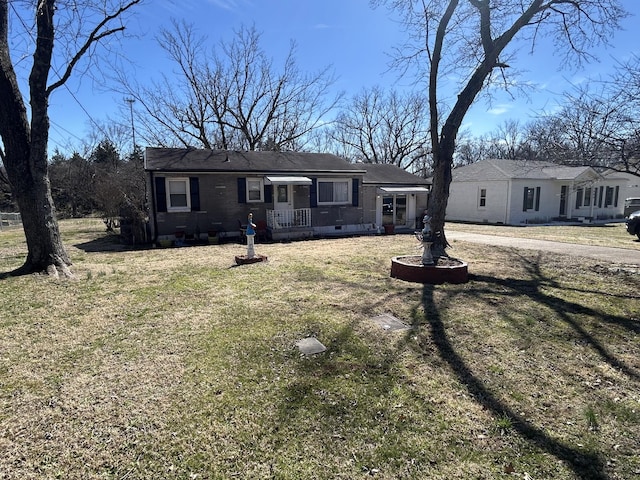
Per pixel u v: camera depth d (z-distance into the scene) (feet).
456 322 16.39
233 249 38.58
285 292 21.13
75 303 19.08
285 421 9.30
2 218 71.46
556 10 29.63
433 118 30.96
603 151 19.99
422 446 8.45
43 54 24.29
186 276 25.25
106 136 103.91
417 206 62.85
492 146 157.89
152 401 10.17
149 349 13.51
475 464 7.93
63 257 27.07
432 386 11.04
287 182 47.32
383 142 116.37
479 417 9.55
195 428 9.04
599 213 83.92
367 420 9.37
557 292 21.39
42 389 10.80
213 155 51.37
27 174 25.04
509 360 12.82
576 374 11.88
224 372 11.77
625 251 35.83
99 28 25.99
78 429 8.98
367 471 7.72
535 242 43.09
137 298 19.99
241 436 8.75
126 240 44.39
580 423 9.34
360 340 14.33
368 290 21.61
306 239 47.80
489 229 60.54
